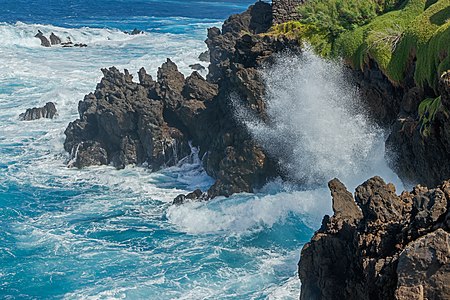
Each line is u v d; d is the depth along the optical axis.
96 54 65.75
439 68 22.00
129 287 23.39
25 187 33.88
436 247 12.00
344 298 15.60
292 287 22.33
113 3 125.31
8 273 24.80
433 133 20.80
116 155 36.50
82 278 24.30
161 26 92.25
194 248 26.44
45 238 27.72
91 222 29.48
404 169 23.62
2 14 103.88
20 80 53.81
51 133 42.00
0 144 40.12
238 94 30.58
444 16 24.48
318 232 17.59
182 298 22.48
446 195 13.70
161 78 37.31
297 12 33.94
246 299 22.19
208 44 50.00
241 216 28.55
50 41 72.00
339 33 29.53
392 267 13.07
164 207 31.11
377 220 15.05
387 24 27.86
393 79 26.06
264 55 30.98
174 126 35.97
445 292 11.93
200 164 35.03
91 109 37.44
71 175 35.50
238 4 131.88
